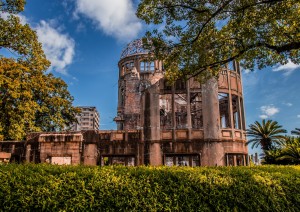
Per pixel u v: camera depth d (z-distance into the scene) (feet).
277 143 104.22
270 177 23.52
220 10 36.24
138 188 19.43
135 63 130.31
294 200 23.08
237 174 22.58
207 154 61.98
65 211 17.75
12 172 18.99
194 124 93.91
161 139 64.03
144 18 40.06
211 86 66.13
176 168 23.41
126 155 64.44
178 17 39.73
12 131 69.87
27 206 17.72
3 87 68.74
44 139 51.03
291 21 37.52
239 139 65.87
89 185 18.88
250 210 20.90
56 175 19.12
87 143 57.98
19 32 67.26
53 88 92.84
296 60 42.01
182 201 19.79
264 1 34.01
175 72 45.96
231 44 42.24
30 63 78.28
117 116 119.03
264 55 41.52
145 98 67.87
